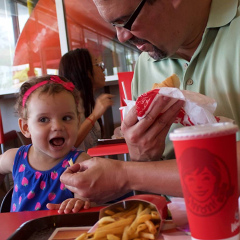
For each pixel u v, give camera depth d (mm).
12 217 882
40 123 1452
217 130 422
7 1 3412
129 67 3205
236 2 1110
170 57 1290
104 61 3250
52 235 641
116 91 3570
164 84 1037
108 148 1740
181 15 1073
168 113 910
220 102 1103
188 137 429
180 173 456
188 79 1208
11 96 3605
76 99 1594
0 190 3283
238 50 1056
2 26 3473
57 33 3389
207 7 1149
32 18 3426
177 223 595
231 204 437
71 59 2689
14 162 1532
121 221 579
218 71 1107
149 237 550
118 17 1043
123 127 971
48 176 1449
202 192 435
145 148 961
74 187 854
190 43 1188
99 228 568
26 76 3498
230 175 435
